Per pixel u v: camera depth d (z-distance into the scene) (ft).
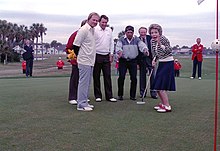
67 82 45.70
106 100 27.94
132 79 28.37
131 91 28.66
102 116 21.12
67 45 25.40
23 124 18.78
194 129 17.76
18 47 207.00
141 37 30.01
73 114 21.70
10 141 15.42
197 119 20.30
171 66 22.50
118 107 24.56
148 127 18.17
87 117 20.76
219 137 16.19
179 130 17.54
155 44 22.57
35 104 25.54
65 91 34.01
